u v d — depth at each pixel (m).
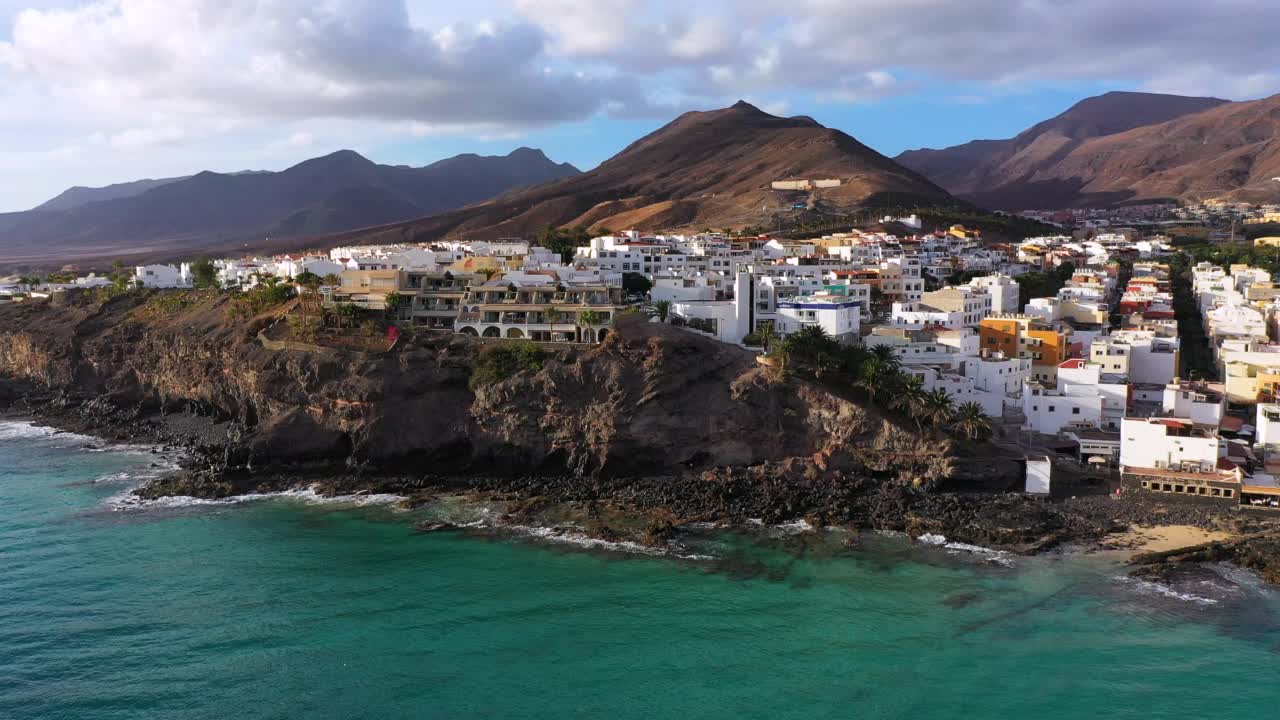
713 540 98.44
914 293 188.75
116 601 84.62
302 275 165.75
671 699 68.69
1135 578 85.81
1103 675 70.50
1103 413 120.75
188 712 66.88
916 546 95.12
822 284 168.50
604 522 104.25
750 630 78.62
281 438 126.81
